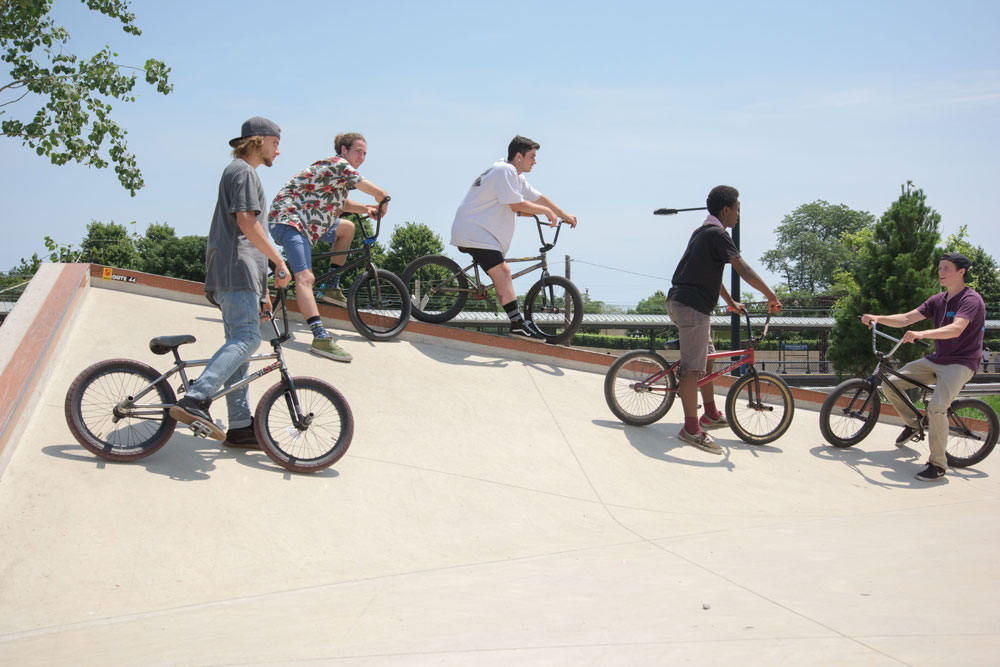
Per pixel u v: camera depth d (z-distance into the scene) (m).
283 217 6.18
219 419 4.76
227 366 4.14
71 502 3.61
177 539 3.55
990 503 5.51
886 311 25.30
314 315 6.19
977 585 3.14
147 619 2.79
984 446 6.57
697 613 2.78
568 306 7.57
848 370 26.27
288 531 3.83
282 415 4.75
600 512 4.70
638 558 3.76
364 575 3.47
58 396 4.61
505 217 7.09
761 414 6.59
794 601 2.94
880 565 3.52
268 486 4.20
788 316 55.19
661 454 5.79
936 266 25.42
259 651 2.38
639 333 54.72
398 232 59.06
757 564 3.59
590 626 2.62
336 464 4.65
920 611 2.76
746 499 5.25
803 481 5.75
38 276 6.16
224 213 4.19
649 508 4.88
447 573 3.50
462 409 5.90
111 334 5.77
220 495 3.99
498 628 2.61
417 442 5.20
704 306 5.80
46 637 2.59
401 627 2.64
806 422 7.23
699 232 5.88
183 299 7.12
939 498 5.66
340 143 6.38
